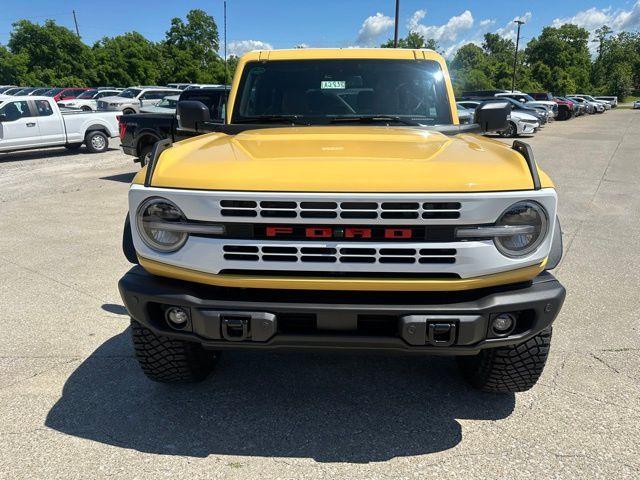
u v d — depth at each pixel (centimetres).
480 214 229
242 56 404
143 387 329
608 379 337
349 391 325
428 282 235
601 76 11525
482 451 269
